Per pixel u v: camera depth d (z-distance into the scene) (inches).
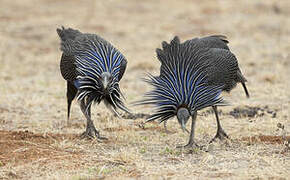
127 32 2080.5
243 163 723.4
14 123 1005.8
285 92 1223.5
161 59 780.0
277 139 842.2
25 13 2395.4
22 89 1322.6
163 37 2007.9
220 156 756.6
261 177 660.7
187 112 734.5
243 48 1796.3
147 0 2672.2
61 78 1475.1
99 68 796.0
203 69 756.0
